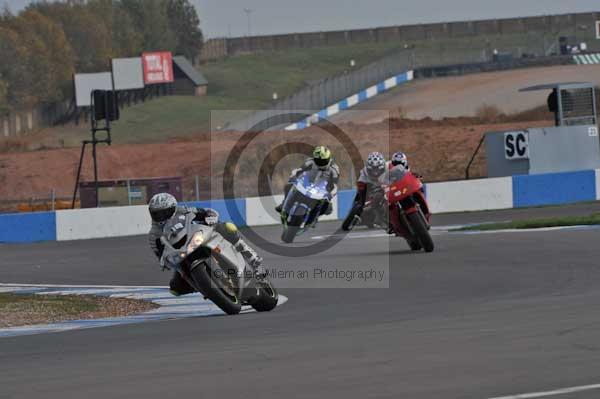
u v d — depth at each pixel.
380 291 49.59
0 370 31.08
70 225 98.88
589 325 33.16
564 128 122.06
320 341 33.16
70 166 185.38
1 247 93.31
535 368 26.69
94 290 57.41
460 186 108.31
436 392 24.55
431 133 184.12
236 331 37.41
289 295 50.47
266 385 26.19
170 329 39.44
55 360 32.53
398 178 64.00
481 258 61.12
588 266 54.66
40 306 50.25
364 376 26.75
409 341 32.12
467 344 30.88
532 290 46.41
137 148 191.00
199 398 25.06
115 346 35.16
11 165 185.88
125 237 97.50
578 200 112.12
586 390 24.02
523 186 110.38
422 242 64.31
